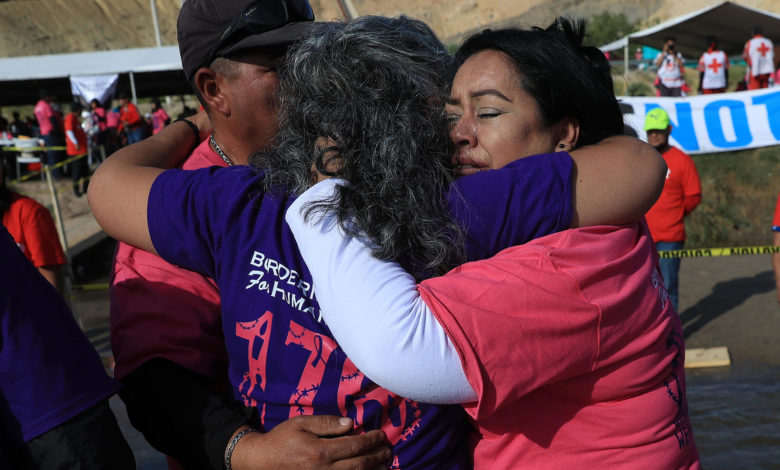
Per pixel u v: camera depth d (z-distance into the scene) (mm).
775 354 5406
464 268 1195
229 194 1319
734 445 3900
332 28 1327
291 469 1183
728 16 14477
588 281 1169
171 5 44219
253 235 1283
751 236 10180
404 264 1220
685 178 5480
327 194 1197
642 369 1236
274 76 1563
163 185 1368
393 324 1085
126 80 16984
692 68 17266
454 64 1424
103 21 44688
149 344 1379
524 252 1183
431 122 1272
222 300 1310
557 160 1255
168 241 1340
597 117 1381
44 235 4129
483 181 1240
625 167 1267
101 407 1289
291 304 1243
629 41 16453
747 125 9703
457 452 1324
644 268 1291
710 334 6031
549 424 1239
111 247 11156
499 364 1115
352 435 1224
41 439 1205
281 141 1368
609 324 1177
